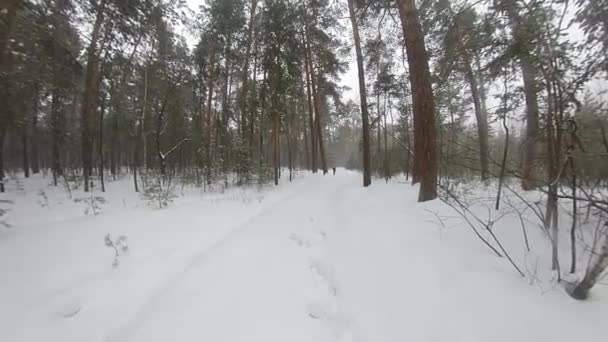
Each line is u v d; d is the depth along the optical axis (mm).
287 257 3111
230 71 15203
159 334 1752
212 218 4742
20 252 2732
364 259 2854
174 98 12477
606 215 1713
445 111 5387
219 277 2531
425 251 2602
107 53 8883
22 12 3668
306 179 16141
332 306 2176
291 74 12922
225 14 12141
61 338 1686
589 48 1763
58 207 6426
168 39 10500
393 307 1935
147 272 2621
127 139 19266
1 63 4043
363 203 6031
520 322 1504
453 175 4512
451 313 1699
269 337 1746
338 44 14016
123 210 5277
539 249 2262
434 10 3686
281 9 11969
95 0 5297
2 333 1650
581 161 1788
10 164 14406
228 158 11312
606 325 1394
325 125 28938
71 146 12555
